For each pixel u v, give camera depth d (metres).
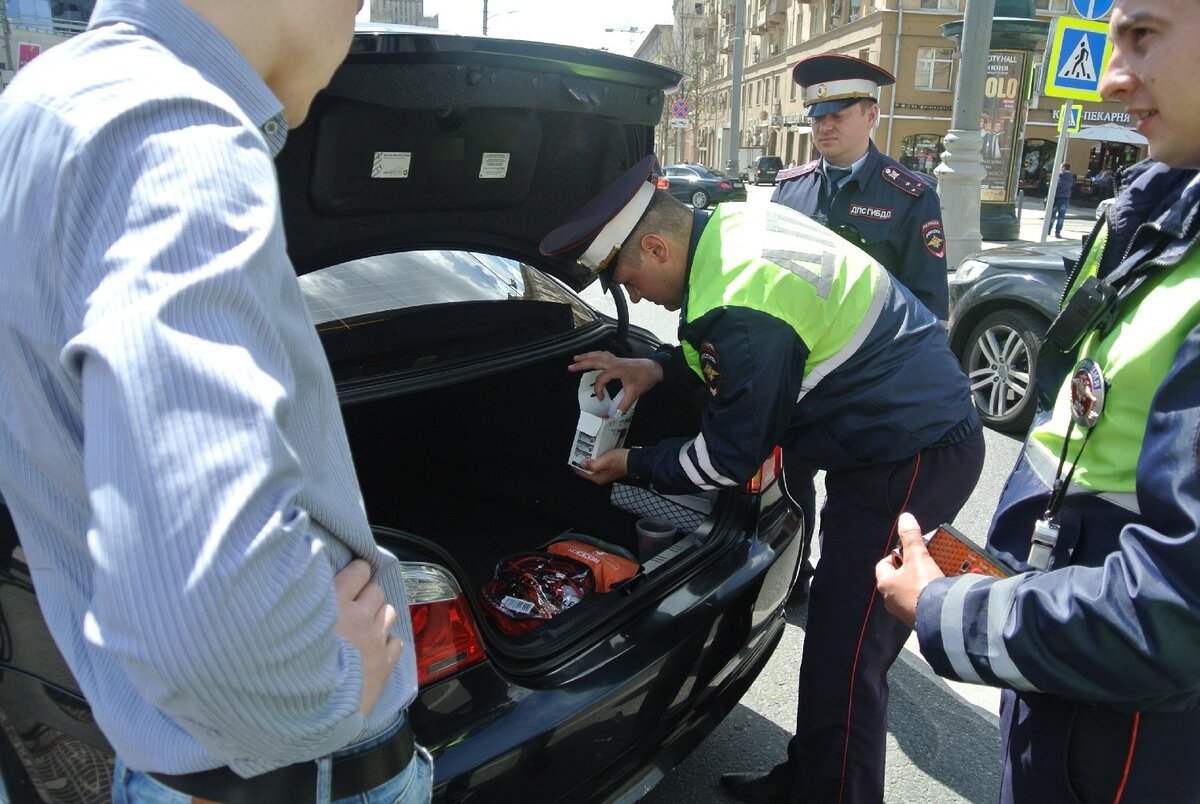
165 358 0.63
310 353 0.80
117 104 0.71
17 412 0.77
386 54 1.47
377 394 2.00
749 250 1.70
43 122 0.73
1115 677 0.95
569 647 1.62
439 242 2.28
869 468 1.84
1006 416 4.70
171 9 0.80
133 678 0.68
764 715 2.49
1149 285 1.03
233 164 0.72
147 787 0.92
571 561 2.18
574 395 2.61
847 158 3.05
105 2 0.82
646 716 1.64
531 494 2.82
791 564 2.16
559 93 1.72
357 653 0.83
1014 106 12.25
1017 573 1.17
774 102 39.47
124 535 0.63
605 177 2.26
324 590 0.72
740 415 1.69
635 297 1.96
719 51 48.66
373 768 0.95
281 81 0.90
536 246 2.49
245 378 0.66
